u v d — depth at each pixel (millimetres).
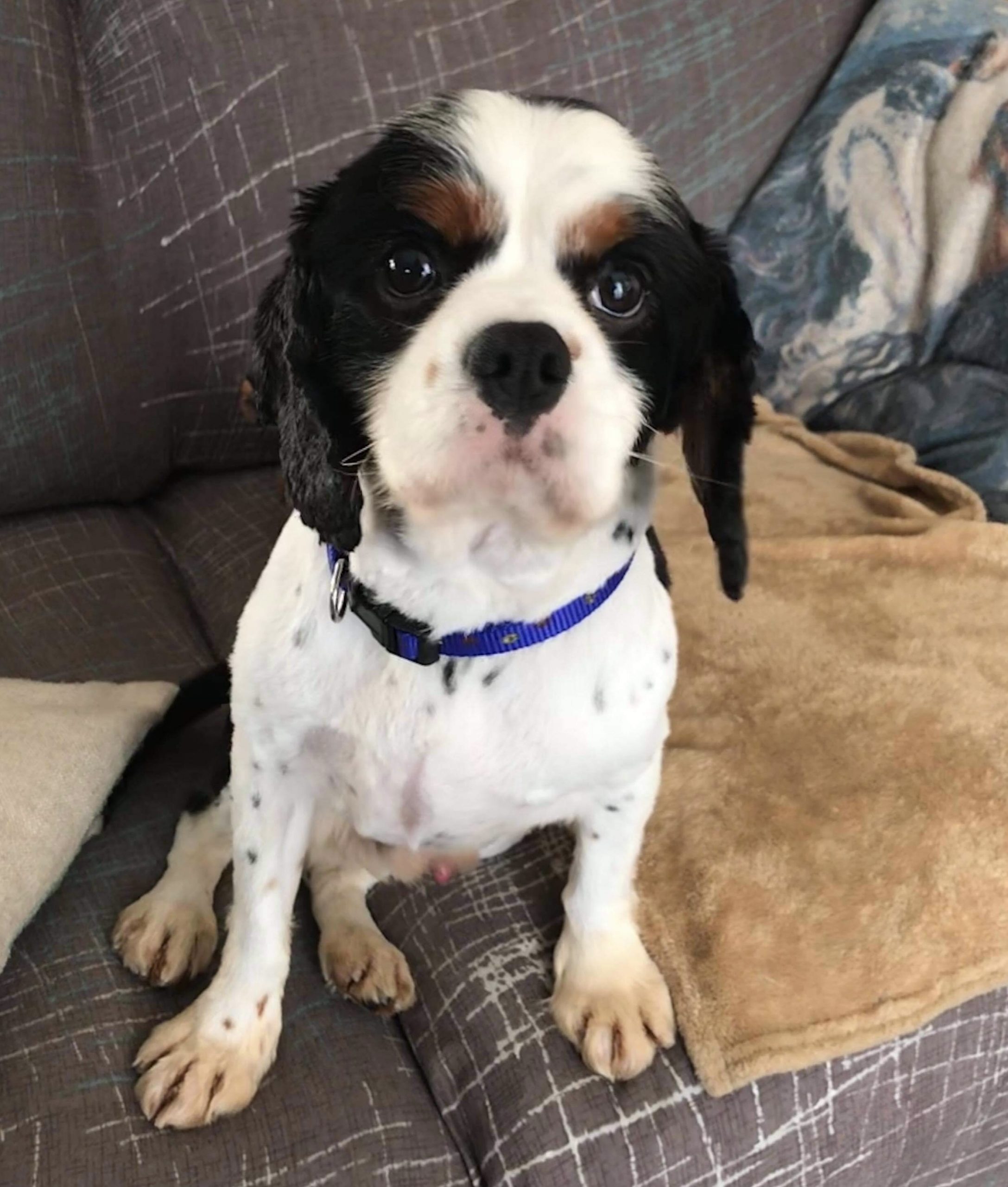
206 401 760
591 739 415
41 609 625
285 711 408
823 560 695
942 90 814
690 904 459
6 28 632
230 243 719
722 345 412
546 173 335
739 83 843
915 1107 430
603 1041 408
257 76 694
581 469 327
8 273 654
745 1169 403
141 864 487
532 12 760
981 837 477
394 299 347
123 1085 393
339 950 454
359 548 381
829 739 542
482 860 503
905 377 815
